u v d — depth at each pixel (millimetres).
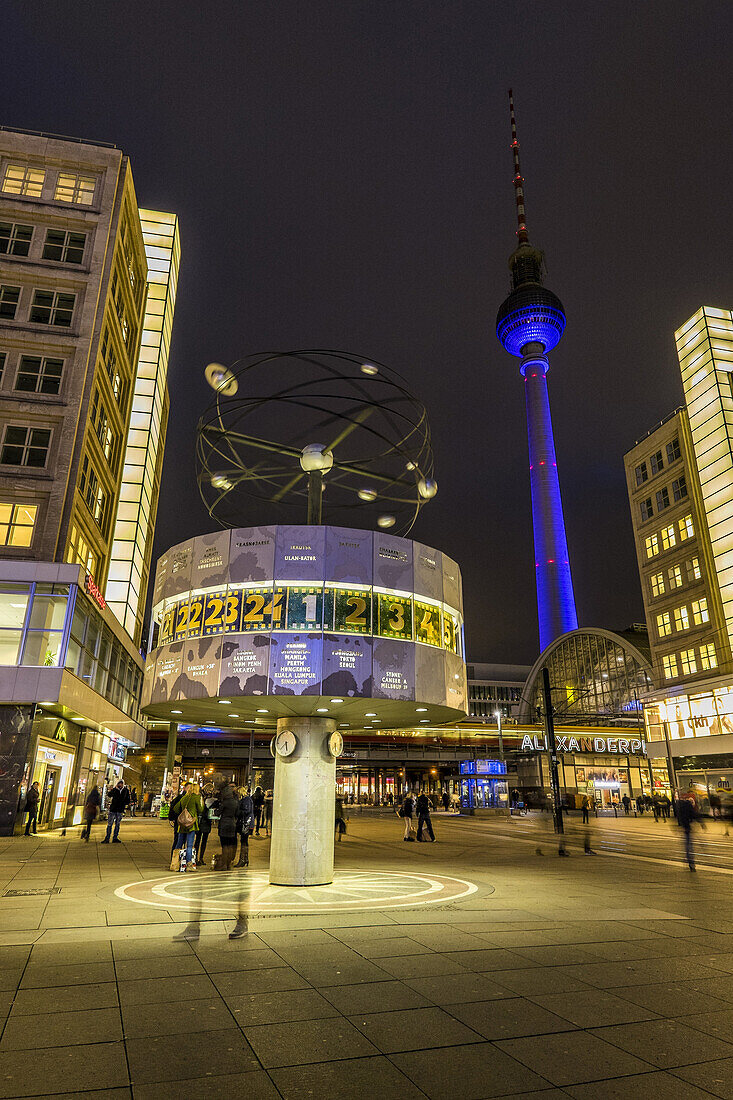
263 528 13977
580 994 6156
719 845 24969
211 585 13992
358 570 13828
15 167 34406
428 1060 4645
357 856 19141
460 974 6719
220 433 14703
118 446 38938
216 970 6727
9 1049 4727
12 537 28484
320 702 13617
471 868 16312
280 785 13867
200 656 13633
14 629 24750
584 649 85312
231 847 10797
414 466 14859
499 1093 4152
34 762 24531
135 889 11938
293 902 10883
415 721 16766
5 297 31875
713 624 50656
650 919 9844
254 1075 4359
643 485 60312
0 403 30016
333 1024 5301
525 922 9438
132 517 45531
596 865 17500
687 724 52281
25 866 15102
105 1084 4203
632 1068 4551
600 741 69125
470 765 62250
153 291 52938
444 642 14797
